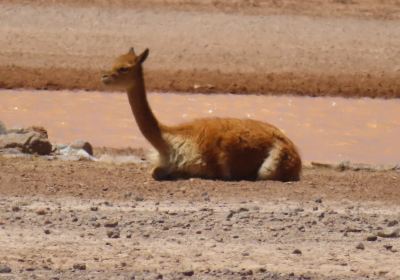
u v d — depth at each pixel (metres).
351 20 118.69
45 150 54.06
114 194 43.75
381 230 38.69
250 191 45.22
